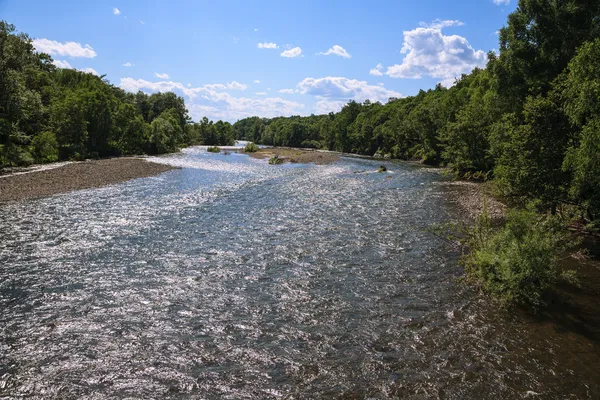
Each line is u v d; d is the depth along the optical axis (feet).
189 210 86.89
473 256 48.65
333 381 28.35
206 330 35.42
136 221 75.51
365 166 208.64
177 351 32.04
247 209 89.25
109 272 48.88
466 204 95.55
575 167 53.52
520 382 28.17
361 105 458.09
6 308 38.81
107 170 148.77
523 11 103.04
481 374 29.09
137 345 32.83
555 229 47.39
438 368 29.84
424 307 40.11
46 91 215.31
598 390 27.37
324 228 72.13
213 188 120.26
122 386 27.61
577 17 92.48
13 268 49.42
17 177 120.57
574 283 45.65
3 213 78.18
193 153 300.20
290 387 27.68
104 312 38.47
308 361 30.81
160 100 450.71
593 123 48.73
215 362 30.63
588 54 51.06
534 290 39.91
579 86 51.21
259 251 58.29
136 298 41.73
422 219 79.30
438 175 163.63
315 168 194.08
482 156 147.95
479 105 156.35
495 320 37.35
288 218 80.38
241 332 35.14
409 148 271.90
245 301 41.45
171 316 37.91
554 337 34.30
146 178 137.59
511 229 45.55
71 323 36.19
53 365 29.89
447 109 222.69
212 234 67.41
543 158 65.26
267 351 32.17
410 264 52.80
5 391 26.78
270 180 143.13
